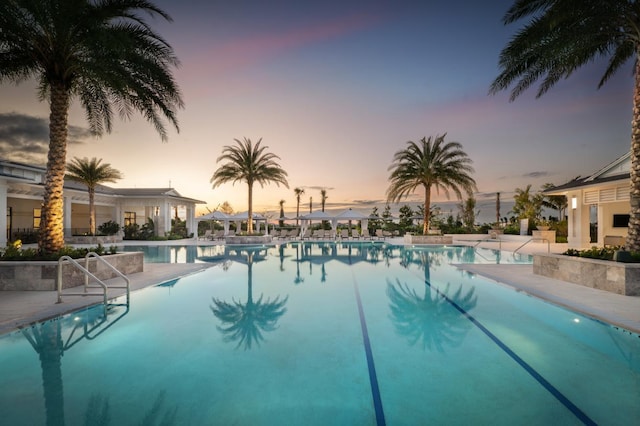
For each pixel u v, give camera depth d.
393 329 4.86
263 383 3.21
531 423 2.54
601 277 6.96
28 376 3.37
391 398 2.92
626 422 2.55
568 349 4.06
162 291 7.53
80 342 4.31
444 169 21.83
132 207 30.67
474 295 7.07
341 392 3.03
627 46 9.39
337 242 24.78
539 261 9.06
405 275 9.85
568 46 7.86
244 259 14.45
